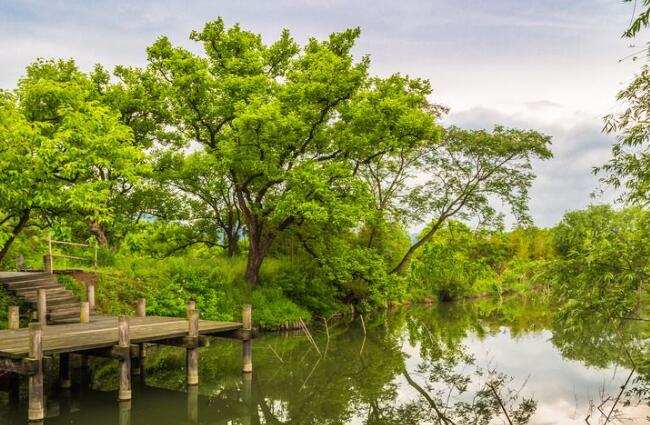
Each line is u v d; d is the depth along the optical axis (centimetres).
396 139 2877
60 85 2061
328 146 3039
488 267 4284
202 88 2820
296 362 2228
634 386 1798
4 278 1897
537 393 1733
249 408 1587
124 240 3070
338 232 3450
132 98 3069
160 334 1581
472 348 2659
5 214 1912
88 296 2105
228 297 2880
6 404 1470
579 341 2817
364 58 2788
